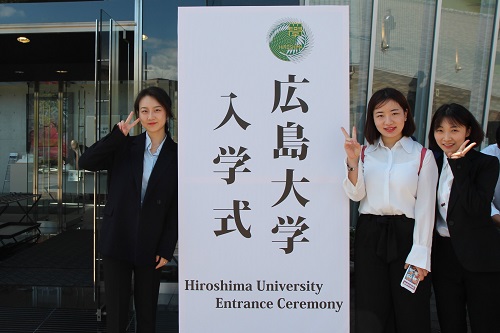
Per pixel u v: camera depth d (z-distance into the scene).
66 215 7.38
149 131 2.35
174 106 4.08
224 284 2.14
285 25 2.07
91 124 6.99
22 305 3.72
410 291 2.05
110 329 2.34
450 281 2.21
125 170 2.36
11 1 5.11
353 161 2.02
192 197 2.12
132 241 2.32
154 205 2.31
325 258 2.11
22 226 6.02
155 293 2.40
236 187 2.11
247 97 2.09
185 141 2.11
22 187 7.58
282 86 2.08
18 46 6.04
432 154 2.10
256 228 2.12
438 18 3.90
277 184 2.11
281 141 2.09
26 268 4.72
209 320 2.16
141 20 4.05
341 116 2.08
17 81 7.36
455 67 4.00
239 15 2.07
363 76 4.06
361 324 2.16
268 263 2.12
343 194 2.09
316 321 2.14
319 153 2.09
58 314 3.55
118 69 3.79
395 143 2.15
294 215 2.11
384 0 3.93
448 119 2.13
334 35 2.07
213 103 2.10
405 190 2.05
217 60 2.08
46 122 7.48
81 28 5.13
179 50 2.09
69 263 4.91
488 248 2.09
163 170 2.34
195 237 2.13
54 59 6.85
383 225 2.10
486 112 4.07
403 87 4.05
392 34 3.98
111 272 2.34
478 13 3.92
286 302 2.13
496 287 2.12
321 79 2.08
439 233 2.23
